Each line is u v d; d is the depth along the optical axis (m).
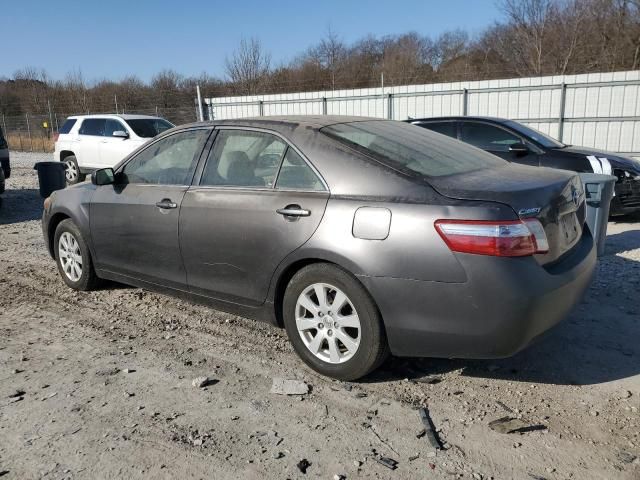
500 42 37.84
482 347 3.11
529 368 3.73
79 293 5.39
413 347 3.26
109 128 14.62
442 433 3.01
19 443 2.95
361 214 3.32
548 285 3.09
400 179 3.31
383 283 3.23
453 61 41.53
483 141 8.97
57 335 4.39
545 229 3.16
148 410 3.26
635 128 14.70
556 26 33.78
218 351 4.05
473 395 3.40
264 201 3.74
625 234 7.70
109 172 4.72
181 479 2.66
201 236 4.07
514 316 3.01
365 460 2.79
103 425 3.11
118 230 4.74
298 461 2.78
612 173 8.08
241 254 3.86
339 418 3.16
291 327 3.70
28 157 25.25
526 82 15.95
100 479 2.67
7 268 6.39
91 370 3.77
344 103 19.22
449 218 3.07
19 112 36.78
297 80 36.06
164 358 3.94
